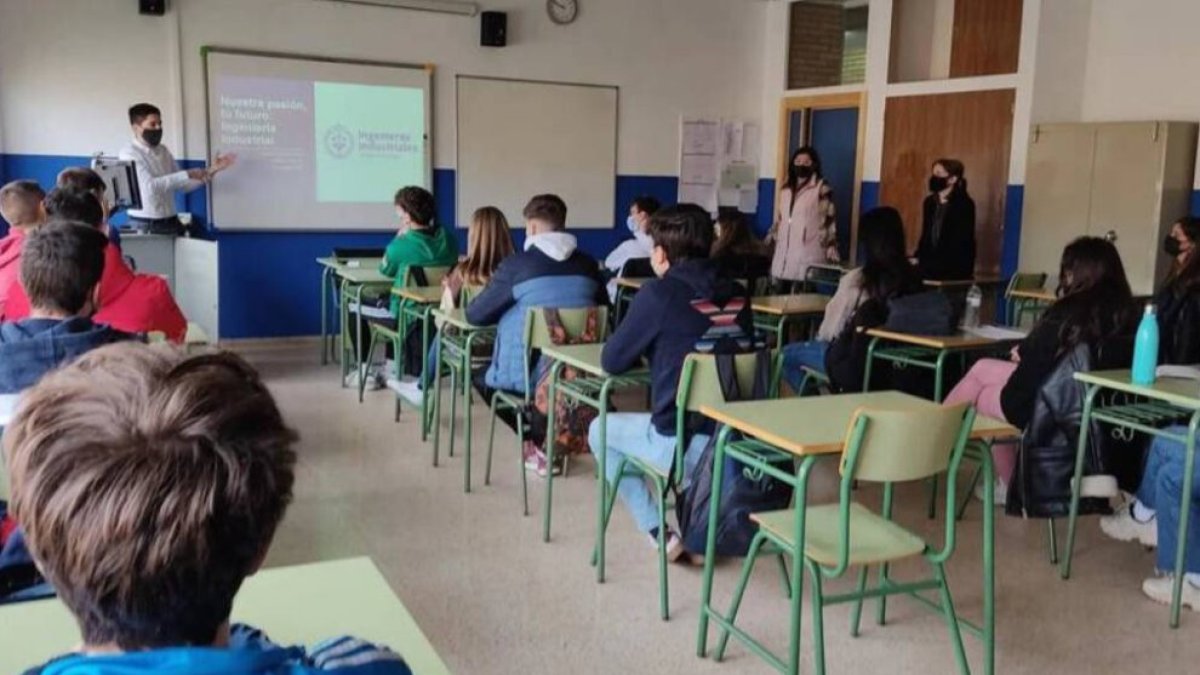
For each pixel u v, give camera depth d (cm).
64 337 186
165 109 655
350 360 611
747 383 275
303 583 139
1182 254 423
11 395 171
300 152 697
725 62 854
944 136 730
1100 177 621
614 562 319
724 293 292
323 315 650
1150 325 294
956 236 653
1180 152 597
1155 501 307
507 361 380
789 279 746
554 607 286
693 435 277
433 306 452
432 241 520
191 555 65
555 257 383
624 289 591
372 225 730
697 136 848
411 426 482
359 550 325
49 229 208
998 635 275
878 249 420
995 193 697
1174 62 613
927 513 375
